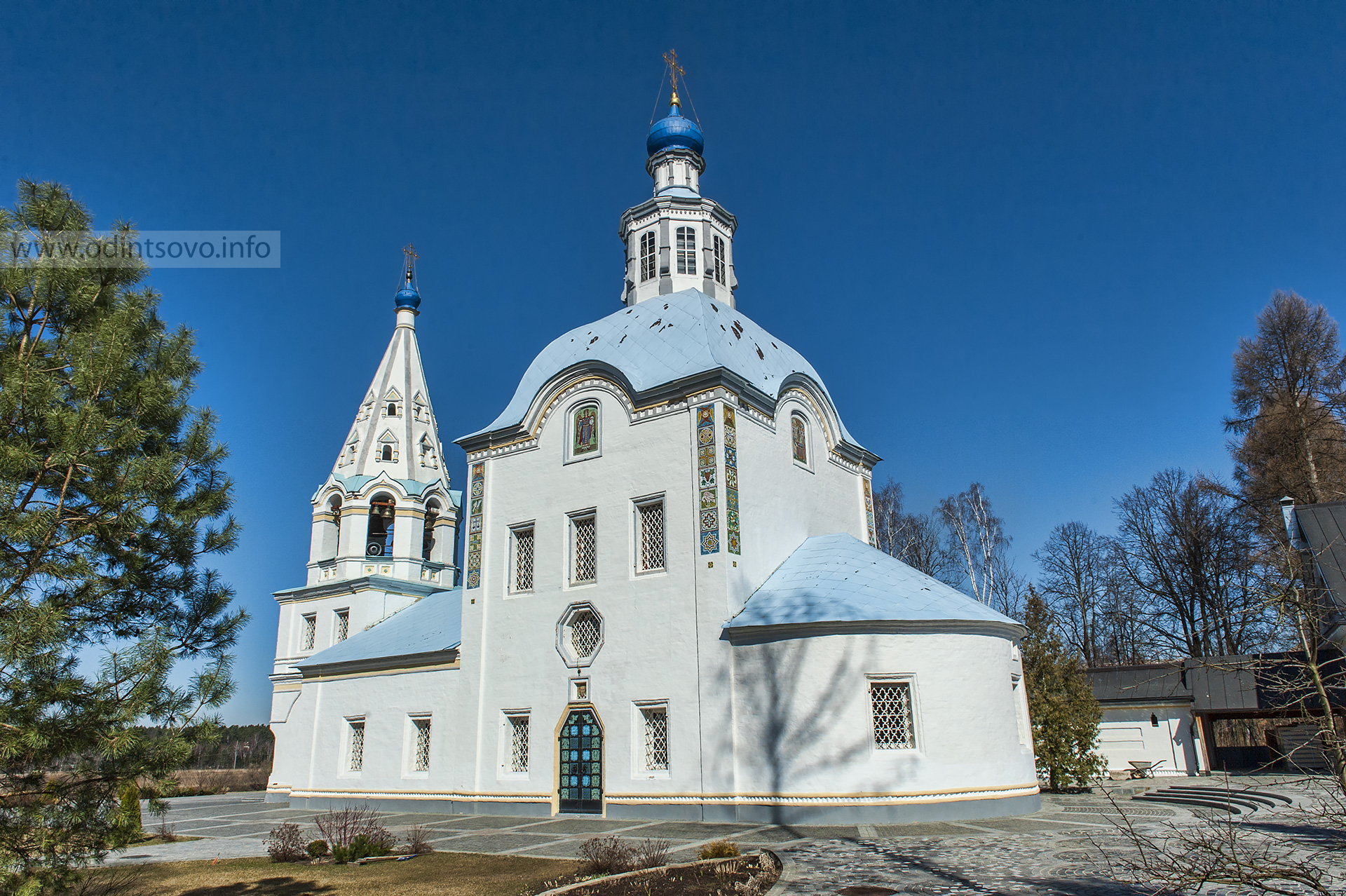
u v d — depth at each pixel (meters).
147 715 10.02
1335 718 8.83
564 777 24.73
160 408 10.99
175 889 14.54
